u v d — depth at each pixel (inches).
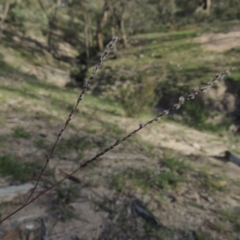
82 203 115.9
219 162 233.1
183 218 124.1
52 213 105.0
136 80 584.1
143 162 178.1
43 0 1140.5
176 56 694.5
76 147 173.0
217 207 140.7
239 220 132.1
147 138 253.0
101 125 247.8
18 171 123.0
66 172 137.3
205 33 821.9
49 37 877.8
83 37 1115.9
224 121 423.2
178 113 453.4
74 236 97.3
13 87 310.7
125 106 350.3
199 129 411.5
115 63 721.0
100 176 142.7
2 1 911.7
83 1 1017.5
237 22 891.4
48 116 224.7
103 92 552.1
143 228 110.7
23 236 91.2
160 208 127.4
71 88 602.9
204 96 462.0
